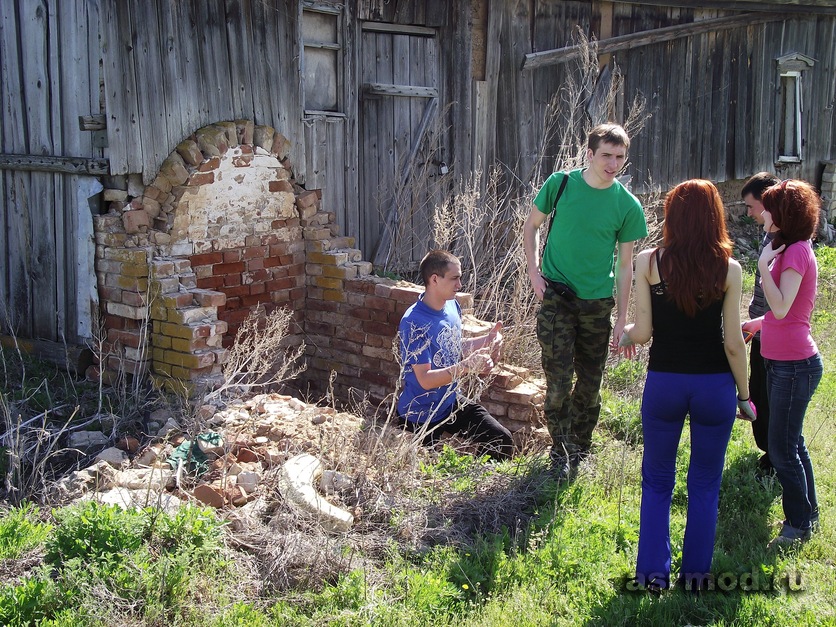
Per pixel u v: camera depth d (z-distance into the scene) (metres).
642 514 3.93
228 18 6.40
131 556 3.62
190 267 6.05
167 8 5.95
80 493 4.40
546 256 5.05
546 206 4.96
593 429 5.40
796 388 4.32
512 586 3.86
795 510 4.40
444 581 3.77
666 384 3.84
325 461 4.81
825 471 5.17
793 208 4.25
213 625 3.42
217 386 5.72
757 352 5.05
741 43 12.73
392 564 3.97
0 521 4.01
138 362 5.81
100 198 5.90
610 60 10.84
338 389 7.20
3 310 6.51
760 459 5.16
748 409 3.98
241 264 6.67
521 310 7.12
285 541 3.92
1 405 5.32
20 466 4.54
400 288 6.72
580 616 3.65
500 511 4.53
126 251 5.79
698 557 3.85
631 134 11.17
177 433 5.15
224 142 6.36
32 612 3.36
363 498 4.47
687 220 3.73
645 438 3.97
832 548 4.28
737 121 12.97
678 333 3.82
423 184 8.64
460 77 8.90
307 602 3.64
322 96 7.53
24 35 6.00
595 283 4.93
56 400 5.65
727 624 3.62
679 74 11.86
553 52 9.87
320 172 7.43
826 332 8.20
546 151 10.08
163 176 6.04
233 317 6.68
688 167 12.31
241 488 4.44
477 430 5.39
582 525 4.38
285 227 7.04
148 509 3.94
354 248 7.37
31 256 6.29
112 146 5.70
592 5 10.42
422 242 8.67
